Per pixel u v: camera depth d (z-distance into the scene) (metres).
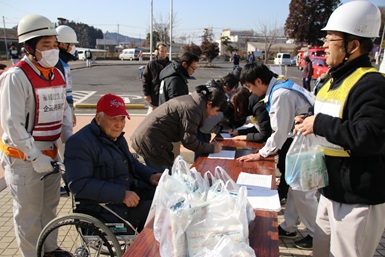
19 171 2.53
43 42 2.43
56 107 2.67
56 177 2.77
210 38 45.47
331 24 1.82
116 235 2.42
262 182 2.46
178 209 1.54
